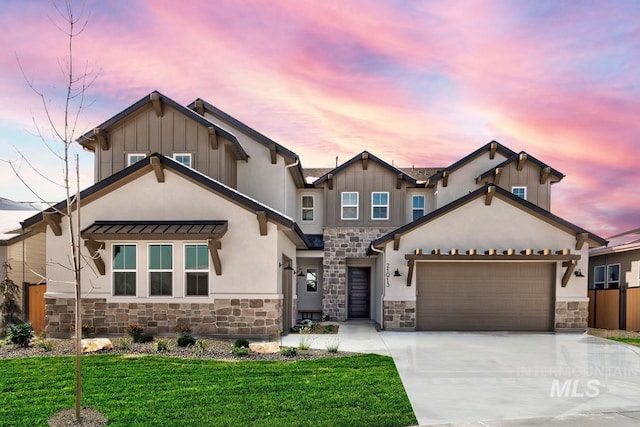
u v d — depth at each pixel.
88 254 13.77
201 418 6.54
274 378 8.68
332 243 21.30
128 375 8.79
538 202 20.33
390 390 7.96
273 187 18.69
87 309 13.79
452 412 7.01
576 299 16.42
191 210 13.95
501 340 14.36
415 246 16.72
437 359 11.13
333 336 15.24
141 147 16.81
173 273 13.77
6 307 15.74
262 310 13.59
